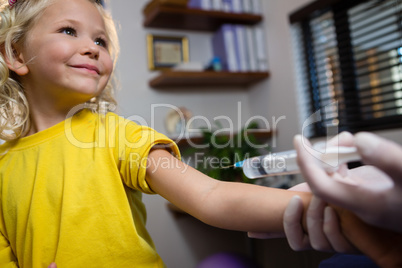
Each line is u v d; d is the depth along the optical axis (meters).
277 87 1.98
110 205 0.53
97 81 0.58
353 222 0.24
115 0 1.88
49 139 0.61
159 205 1.81
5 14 0.60
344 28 1.68
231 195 0.35
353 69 1.67
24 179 0.59
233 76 1.91
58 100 0.61
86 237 0.52
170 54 2.01
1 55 0.61
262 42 2.05
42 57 0.56
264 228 0.31
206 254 1.87
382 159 0.18
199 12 1.85
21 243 0.58
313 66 1.87
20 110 0.64
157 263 0.56
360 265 0.34
